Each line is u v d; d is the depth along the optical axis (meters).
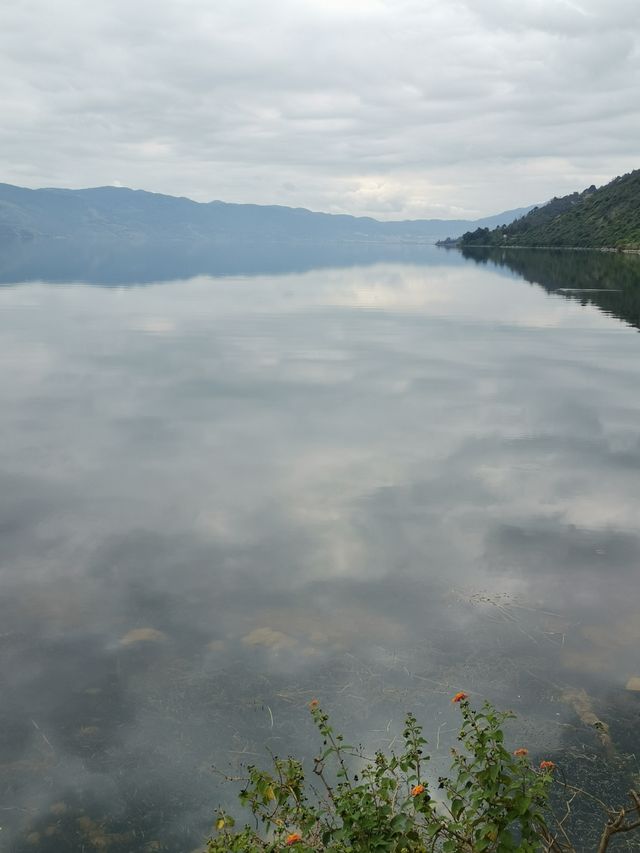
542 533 10.13
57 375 21.36
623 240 140.12
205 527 10.41
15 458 13.51
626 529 10.27
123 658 7.14
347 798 3.94
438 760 5.68
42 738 6.02
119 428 15.63
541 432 15.27
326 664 7.04
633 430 15.37
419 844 3.92
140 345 27.08
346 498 11.54
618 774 5.50
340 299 46.72
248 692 6.62
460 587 8.57
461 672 6.87
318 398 18.52
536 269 79.88
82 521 10.59
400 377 21.22
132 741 5.98
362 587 8.59
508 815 3.77
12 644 7.37
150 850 4.91
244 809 5.27
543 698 6.45
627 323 33.12
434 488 11.97
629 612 7.96
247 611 8.05
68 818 5.20
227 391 19.34
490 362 23.56
